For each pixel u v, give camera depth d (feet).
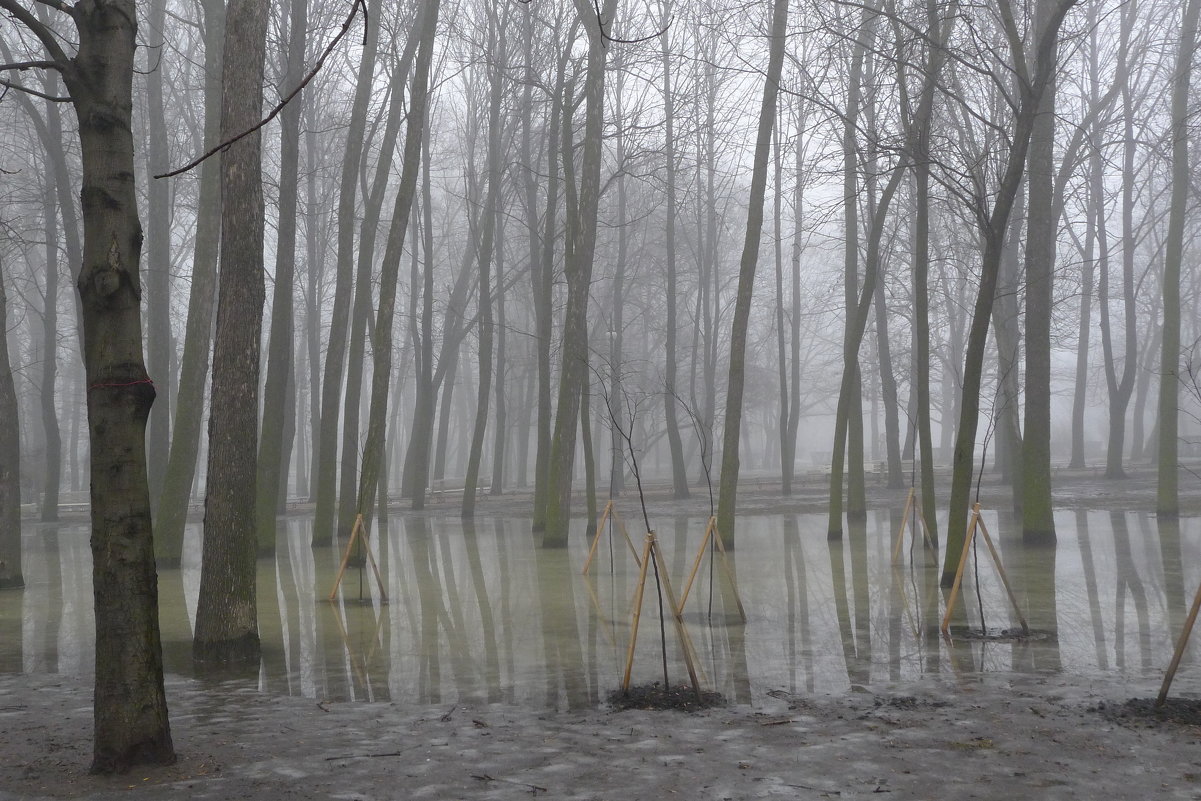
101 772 19.51
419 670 29.58
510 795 17.65
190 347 60.39
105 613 19.92
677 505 104.37
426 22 61.05
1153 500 85.30
